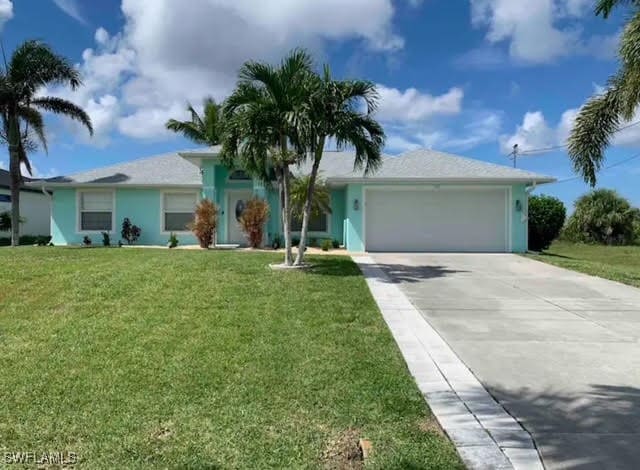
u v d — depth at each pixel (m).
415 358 6.01
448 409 4.46
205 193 20.12
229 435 3.99
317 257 15.59
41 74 20.25
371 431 4.04
